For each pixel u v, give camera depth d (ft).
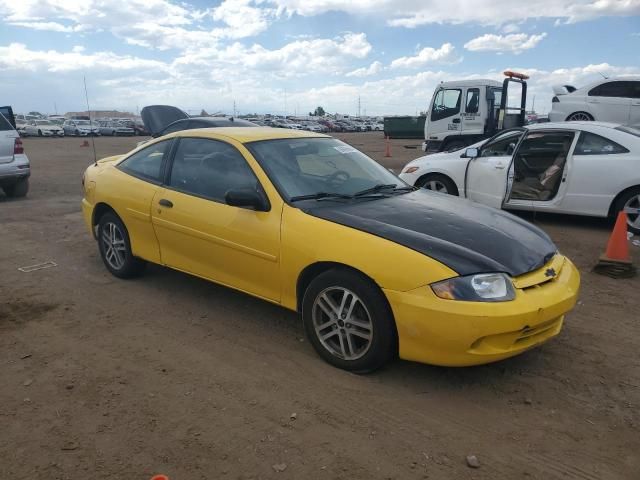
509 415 10.21
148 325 14.06
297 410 10.26
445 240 11.19
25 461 8.79
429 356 10.53
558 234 24.12
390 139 135.85
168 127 38.60
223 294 16.19
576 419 10.11
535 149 26.45
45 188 39.01
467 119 51.62
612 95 46.34
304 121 227.81
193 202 14.34
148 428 9.67
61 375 11.51
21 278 17.70
